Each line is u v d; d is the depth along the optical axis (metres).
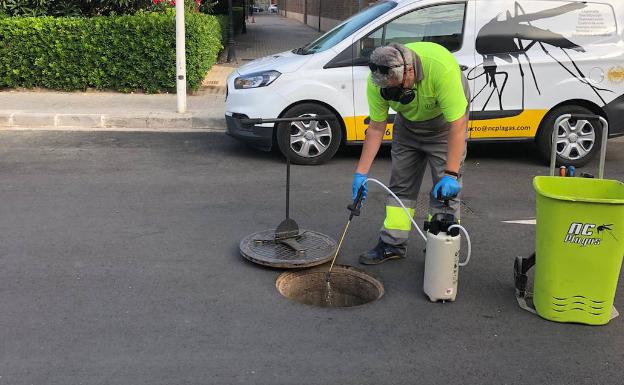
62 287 4.04
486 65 7.05
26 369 3.12
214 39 13.61
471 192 6.49
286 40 24.16
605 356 3.38
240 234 5.11
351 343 3.46
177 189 6.32
